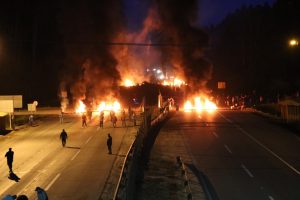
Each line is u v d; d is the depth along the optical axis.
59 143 40.19
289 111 53.44
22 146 39.16
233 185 26.70
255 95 91.12
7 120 52.22
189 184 26.59
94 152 35.22
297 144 40.16
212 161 33.53
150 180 27.23
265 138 43.19
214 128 49.44
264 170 30.66
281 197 24.16
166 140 42.28
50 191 23.50
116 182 25.19
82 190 23.53
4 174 28.09
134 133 45.34
